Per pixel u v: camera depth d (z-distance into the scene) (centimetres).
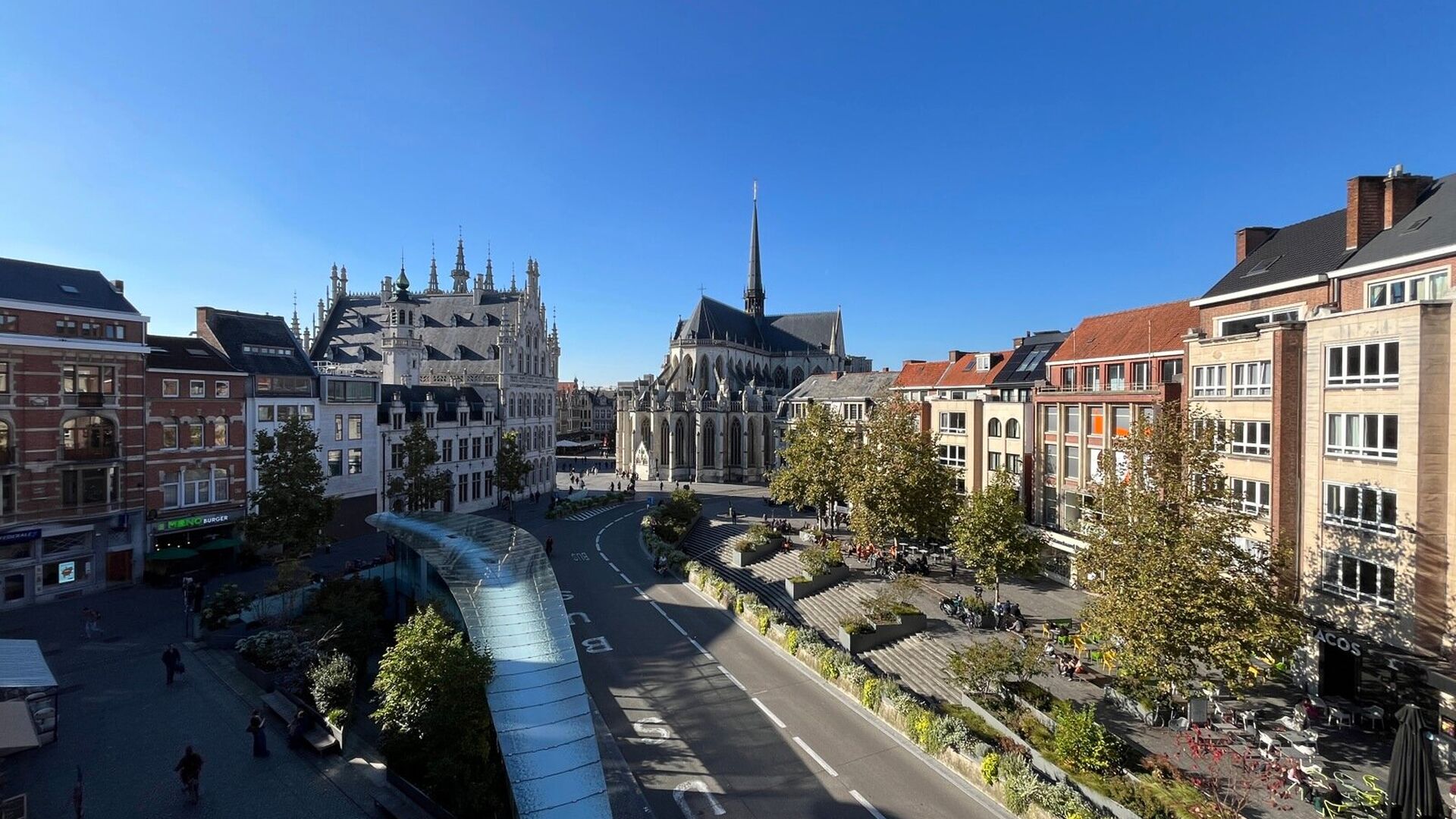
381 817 2092
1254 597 2302
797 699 2978
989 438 5312
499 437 8138
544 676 2573
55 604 4034
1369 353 2536
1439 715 2334
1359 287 2930
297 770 2348
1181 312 4250
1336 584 2675
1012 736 2402
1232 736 2352
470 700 2292
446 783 2117
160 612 3922
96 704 2798
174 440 4703
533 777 2059
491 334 8906
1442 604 2333
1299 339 2858
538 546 3938
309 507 4175
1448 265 2527
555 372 9606
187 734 2578
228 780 2278
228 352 5253
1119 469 3997
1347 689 2652
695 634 3778
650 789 2295
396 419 6575
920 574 4512
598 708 2892
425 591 3647
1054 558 4503
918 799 2241
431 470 6956
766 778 2362
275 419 5375
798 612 4112
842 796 2258
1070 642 3206
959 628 3509
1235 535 2541
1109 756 2156
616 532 6656
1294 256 3453
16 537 3878
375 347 8894
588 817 1941
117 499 4372
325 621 3328
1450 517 2312
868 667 3247
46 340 4016
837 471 5734
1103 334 4700
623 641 3659
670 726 2738
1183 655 2330
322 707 2628
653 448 11625
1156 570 2352
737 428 11525
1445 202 2761
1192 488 2522
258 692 2941
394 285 9806
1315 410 2761
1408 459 2383
